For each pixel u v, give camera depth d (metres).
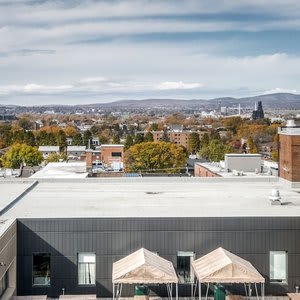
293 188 44.34
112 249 29.58
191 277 29.73
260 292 29.66
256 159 69.25
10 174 85.88
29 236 29.38
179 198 37.97
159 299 29.14
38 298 27.66
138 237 29.66
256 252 29.89
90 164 85.75
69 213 31.52
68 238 29.47
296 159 44.72
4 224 27.56
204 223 29.77
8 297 26.25
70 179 48.72
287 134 45.81
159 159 135.62
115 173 87.38
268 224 29.89
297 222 29.94
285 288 29.81
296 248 29.94
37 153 150.75
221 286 28.33
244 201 36.56
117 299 29.03
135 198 37.94
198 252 29.77
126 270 26.16
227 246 29.86
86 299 28.03
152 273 25.81
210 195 39.59
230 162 69.25
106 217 29.62
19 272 29.33
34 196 39.00
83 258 29.59
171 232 29.70
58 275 29.45
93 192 41.28
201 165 84.06
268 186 45.62
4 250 25.95
